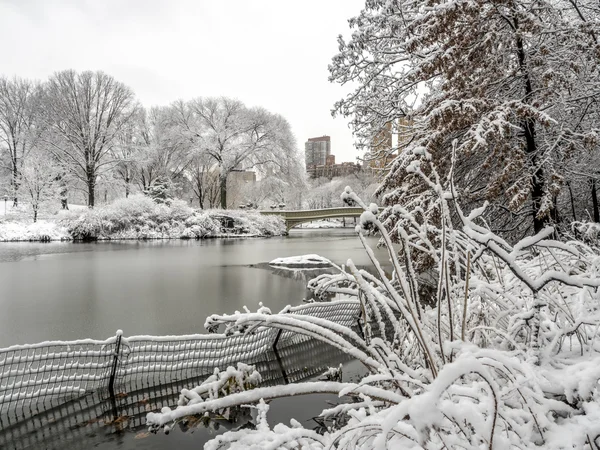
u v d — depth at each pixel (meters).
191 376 4.54
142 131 51.06
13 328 7.20
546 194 6.51
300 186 51.31
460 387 1.32
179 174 51.28
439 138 7.06
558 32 7.00
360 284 1.81
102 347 4.30
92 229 33.19
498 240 1.96
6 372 3.78
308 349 5.49
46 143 38.28
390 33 9.53
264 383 4.33
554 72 6.66
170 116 49.78
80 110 39.19
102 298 10.04
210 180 53.47
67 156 39.00
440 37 7.62
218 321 2.18
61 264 17.39
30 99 41.78
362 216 1.64
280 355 5.27
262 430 1.72
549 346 2.07
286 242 32.16
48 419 3.54
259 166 49.75
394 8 9.05
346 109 10.20
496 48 7.44
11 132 41.41
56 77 40.06
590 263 2.57
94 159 40.09
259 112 49.41
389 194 7.79
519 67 7.53
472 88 7.19
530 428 1.46
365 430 1.38
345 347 1.70
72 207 40.19
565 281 1.92
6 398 3.74
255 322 2.01
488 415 1.30
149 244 29.89
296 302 9.35
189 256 21.17
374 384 1.98
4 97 41.12
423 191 7.49
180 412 1.36
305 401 3.83
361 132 10.60
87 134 39.25
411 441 1.43
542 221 7.39
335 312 5.88
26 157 38.16
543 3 7.12
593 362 1.69
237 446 1.59
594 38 6.59
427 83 10.05
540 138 7.56
